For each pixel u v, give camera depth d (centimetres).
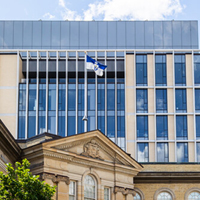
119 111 9081
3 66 9188
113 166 5434
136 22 10131
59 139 4956
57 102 9062
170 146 9006
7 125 8988
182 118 9112
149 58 9269
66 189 4969
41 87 9144
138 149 8994
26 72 9275
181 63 9275
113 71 9250
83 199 5112
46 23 10112
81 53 9669
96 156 5297
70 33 10075
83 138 5169
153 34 10100
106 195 5384
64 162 5022
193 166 6038
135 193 5594
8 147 4597
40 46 10044
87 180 5241
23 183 3884
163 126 9081
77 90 9138
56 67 9225
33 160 4934
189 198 5947
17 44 10050
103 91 9150
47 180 4844
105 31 10081
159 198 5941
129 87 9169
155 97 9144
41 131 8950
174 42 10094
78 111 9062
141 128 9056
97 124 9006
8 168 3938
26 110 9019
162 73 9238
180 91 9194
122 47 10019
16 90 9112
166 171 5978
